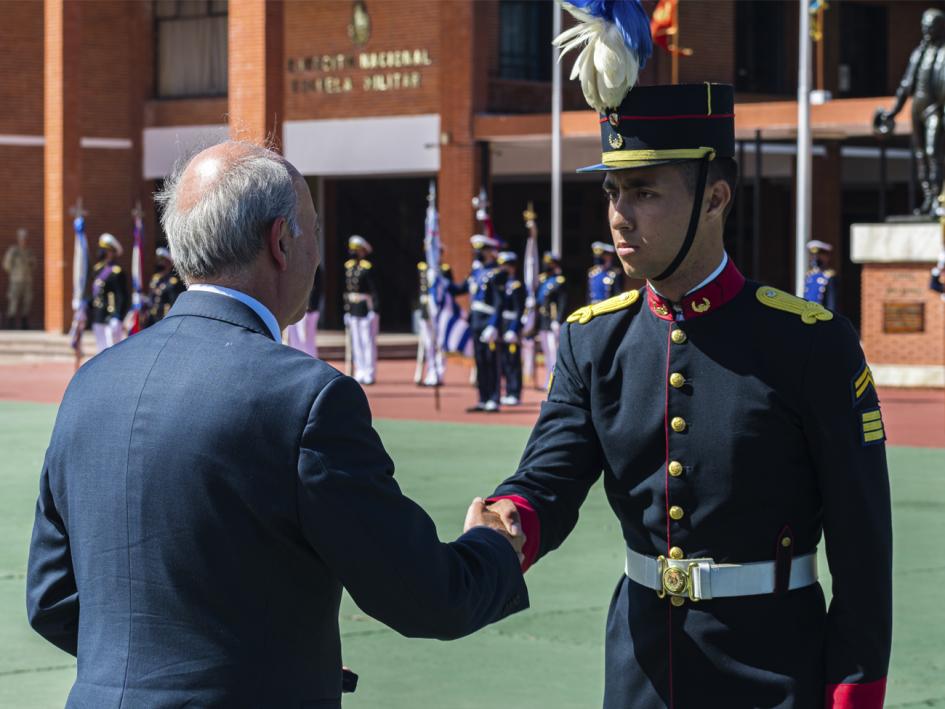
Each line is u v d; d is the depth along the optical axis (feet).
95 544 8.91
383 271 115.34
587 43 10.39
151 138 112.47
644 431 10.75
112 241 80.48
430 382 72.49
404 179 114.21
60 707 19.48
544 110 101.96
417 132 99.35
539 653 22.02
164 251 80.07
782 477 10.43
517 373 62.85
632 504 10.92
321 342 89.40
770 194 116.16
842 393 10.28
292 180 9.35
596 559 28.66
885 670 10.31
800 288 70.64
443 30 96.89
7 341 93.15
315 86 103.35
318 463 8.61
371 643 22.68
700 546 10.55
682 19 105.70
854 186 118.62
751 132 93.50
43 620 9.50
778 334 10.47
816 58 111.24
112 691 8.62
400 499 8.91
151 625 8.66
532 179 115.14
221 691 8.52
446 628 9.01
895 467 41.68
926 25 68.59
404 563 8.72
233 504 8.63
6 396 66.54
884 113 70.79
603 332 11.12
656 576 10.76
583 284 115.55
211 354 8.95
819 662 10.45
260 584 8.66
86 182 112.88
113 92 113.70
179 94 112.27
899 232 68.80
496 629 23.43
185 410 8.77
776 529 10.47
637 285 100.83
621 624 11.07
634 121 10.38
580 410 11.20
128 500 8.78
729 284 10.73
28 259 110.32
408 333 104.68
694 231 10.49
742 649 10.42
